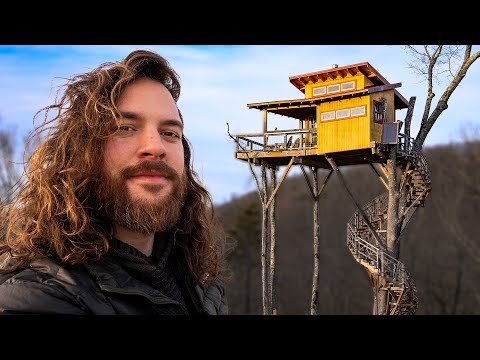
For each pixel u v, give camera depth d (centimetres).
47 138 217
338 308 4591
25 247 192
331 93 1692
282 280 5019
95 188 201
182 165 218
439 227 4266
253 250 4859
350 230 1772
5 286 168
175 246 258
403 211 1638
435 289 4075
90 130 202
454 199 4119
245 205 5131
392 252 1590
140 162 197
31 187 208
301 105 1672
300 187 6272
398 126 1567
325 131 1639
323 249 5200
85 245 187
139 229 197
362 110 1578
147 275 201
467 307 3862
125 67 205
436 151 4453
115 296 183
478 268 3841
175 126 213
